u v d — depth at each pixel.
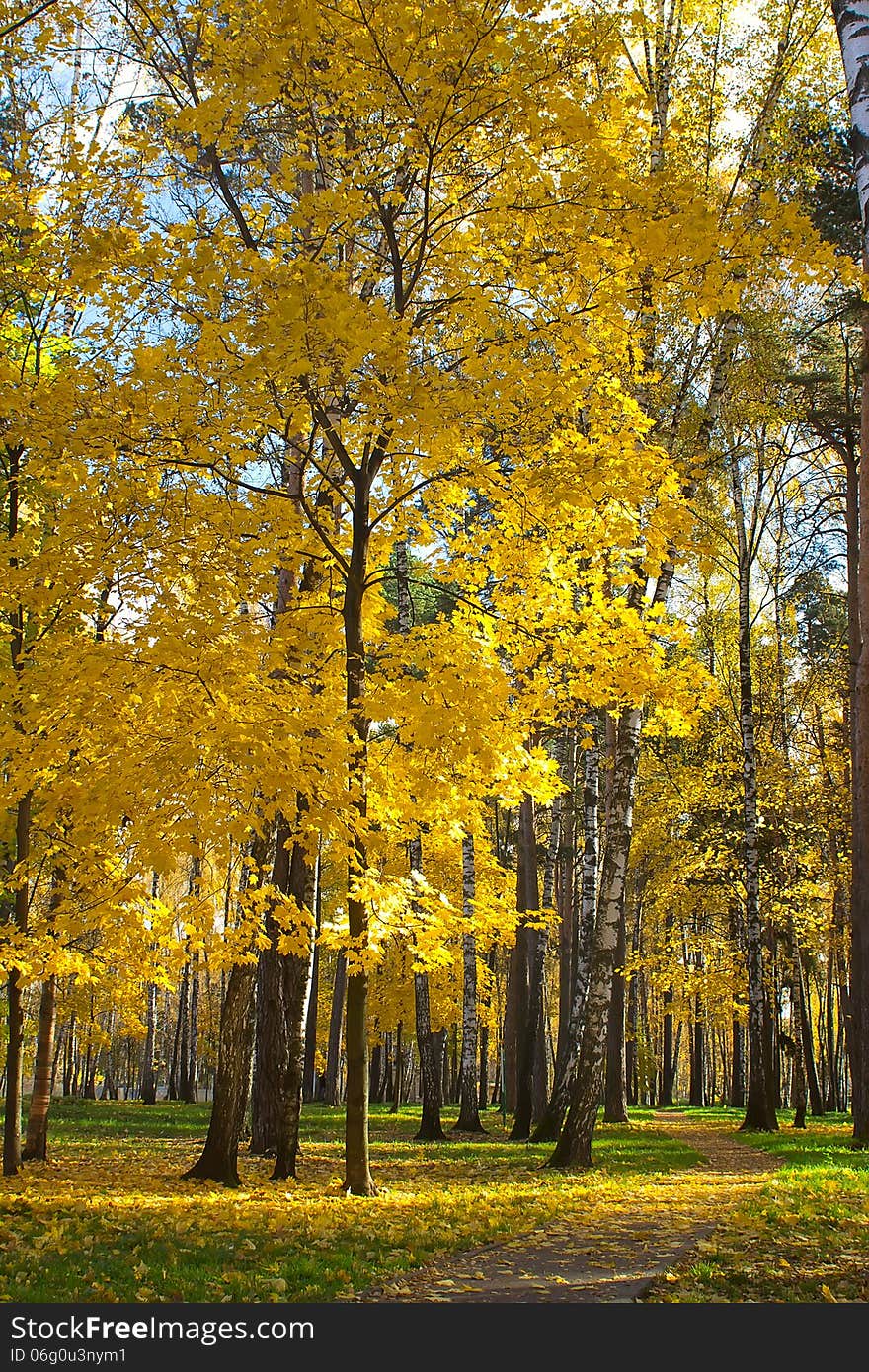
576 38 6.54
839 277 6.40
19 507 9.79
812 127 12.33
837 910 24.03
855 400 18.45
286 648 7.43
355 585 8.23
